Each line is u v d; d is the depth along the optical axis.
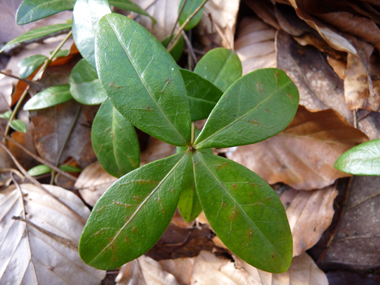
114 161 0.13
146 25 0.18
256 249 0.10
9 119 0.18
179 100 0.10
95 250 0.09
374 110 0.15
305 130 0.15
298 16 0.16
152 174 0.09
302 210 0.15
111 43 0.09
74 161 0.19
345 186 0.16
